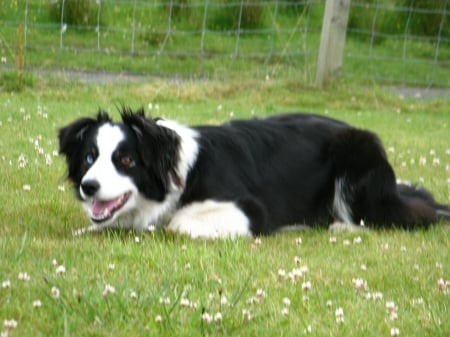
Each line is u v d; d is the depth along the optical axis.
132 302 5.04
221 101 15.96
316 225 8.06
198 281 5.63
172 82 16.95
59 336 4.55
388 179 7.92
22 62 16.00
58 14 20.98
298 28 22.45
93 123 7.10
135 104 15.09
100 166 6.80
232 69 19.28
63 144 7.18
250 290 5.55
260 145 7.74
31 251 6.15
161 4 21.27
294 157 7.87
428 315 5.20
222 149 7.46
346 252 6.85
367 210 7.96
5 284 5.15
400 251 6.92
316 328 4.88
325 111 15.72
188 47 21.19
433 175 10.41
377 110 16.47
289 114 8.50
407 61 20.52
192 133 7.39
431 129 14.75
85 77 17.70
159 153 7.00
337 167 8.05
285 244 7.05
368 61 21.27
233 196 7.29
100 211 6.92
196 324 4.75
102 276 5.57
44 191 8.43
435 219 8.12
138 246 6.48
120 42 20.89
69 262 5.88
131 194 7.02
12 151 10.30
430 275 6.18
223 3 22.23
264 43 21.80
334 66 17.20
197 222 7.11
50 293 5.06
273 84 17.00
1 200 7.98
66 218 7.56
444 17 22.02
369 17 22.75
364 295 5.63
